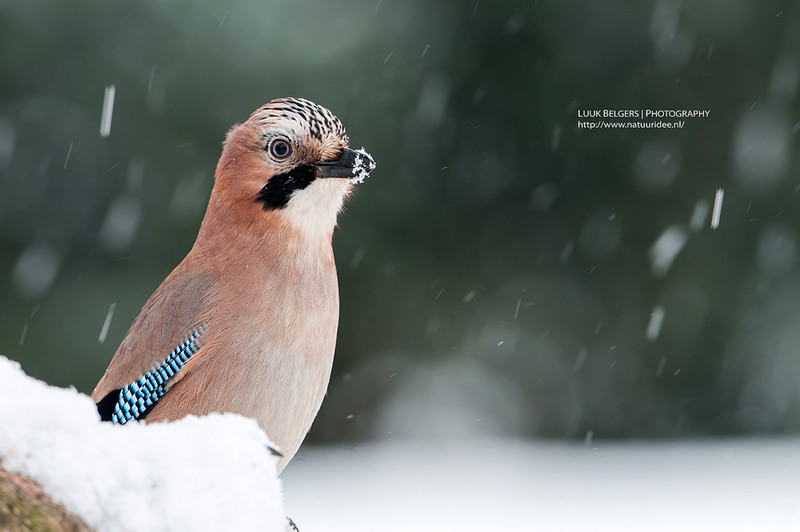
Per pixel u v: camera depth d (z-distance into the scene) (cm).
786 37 1527
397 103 1479
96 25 1405
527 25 1505
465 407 1623
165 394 530
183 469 245
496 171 1556
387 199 1534
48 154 1438
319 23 1423
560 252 1603
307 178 554
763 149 1550
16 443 227
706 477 1096
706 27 1526
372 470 1180
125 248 1455
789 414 1597
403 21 1460
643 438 1620
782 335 1578
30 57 1413
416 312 1602
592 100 1545
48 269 1445
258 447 264
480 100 1523
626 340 1620
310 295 532
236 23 1403
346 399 1616
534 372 1633
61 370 1434
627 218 1590
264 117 564
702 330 1597
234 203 557
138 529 232
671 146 1557
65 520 222
